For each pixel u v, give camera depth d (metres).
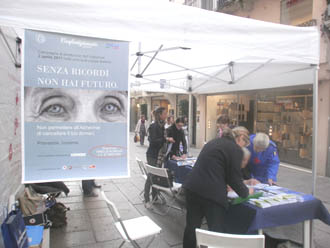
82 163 2.30
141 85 7.15
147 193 4.66
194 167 2.69
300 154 7.96
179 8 2.61
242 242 1.94
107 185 6.00
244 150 2.82
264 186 3.20
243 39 2.93
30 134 2.17
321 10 7.33
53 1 2.18
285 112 8.35
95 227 3.83
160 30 2.54
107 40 2.36
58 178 2.24
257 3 9.77
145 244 3.35
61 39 2.23
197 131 12.39
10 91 3.18
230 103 10.59
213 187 2.47
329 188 6.02
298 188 5.99
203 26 2.73
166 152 5.00
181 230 3.76
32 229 2.62
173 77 6.75
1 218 2.58
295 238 3.18
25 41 2.13
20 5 2.10
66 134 2.26
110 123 2.38
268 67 5.01
